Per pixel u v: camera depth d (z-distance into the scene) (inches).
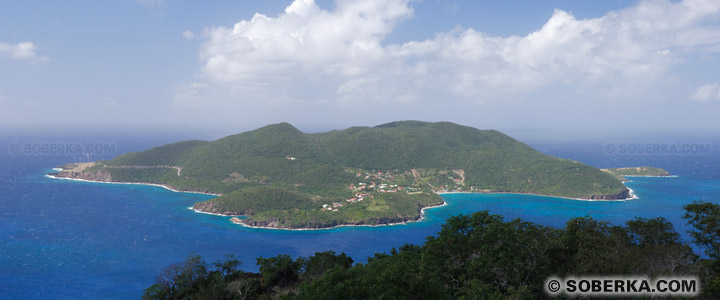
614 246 2421.3
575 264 2255.2
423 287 1785.2
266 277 3437.5
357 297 1753.2
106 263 7317.9
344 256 3722.9
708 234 2458.2
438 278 2213.3
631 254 2187.5
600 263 2130.9
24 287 6156.5
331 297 1776.6
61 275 6692.9
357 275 2048.5
